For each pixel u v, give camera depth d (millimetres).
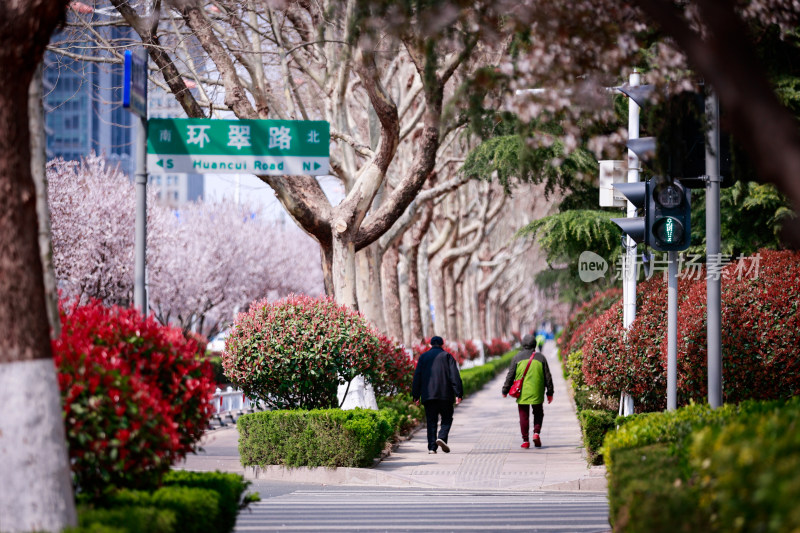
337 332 30734
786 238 13977
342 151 41281
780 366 27078
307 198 35344
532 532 18984
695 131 19578
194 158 25656
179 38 33031
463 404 62719
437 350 34500
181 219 92062
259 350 30422
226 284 95062
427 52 17219
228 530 14812
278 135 25797
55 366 12070
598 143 21297
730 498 8414
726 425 11352
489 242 113125
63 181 67250
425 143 35000
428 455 33906
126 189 72250
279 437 29500
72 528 10664
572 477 28266
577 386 45906
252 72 34188
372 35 17797
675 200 22422
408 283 70438
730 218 41219
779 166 11523
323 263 36406
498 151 39594
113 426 12320
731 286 28109
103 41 33750
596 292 64875
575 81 18250
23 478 11000
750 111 11680
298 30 38219
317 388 31578
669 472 12297
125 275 71312
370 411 31125
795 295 27172
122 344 13984
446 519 20984
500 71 18219
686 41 12461
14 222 11266
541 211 97875
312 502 24328
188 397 14148
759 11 18469
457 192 76375
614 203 28875
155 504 12703
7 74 11336
